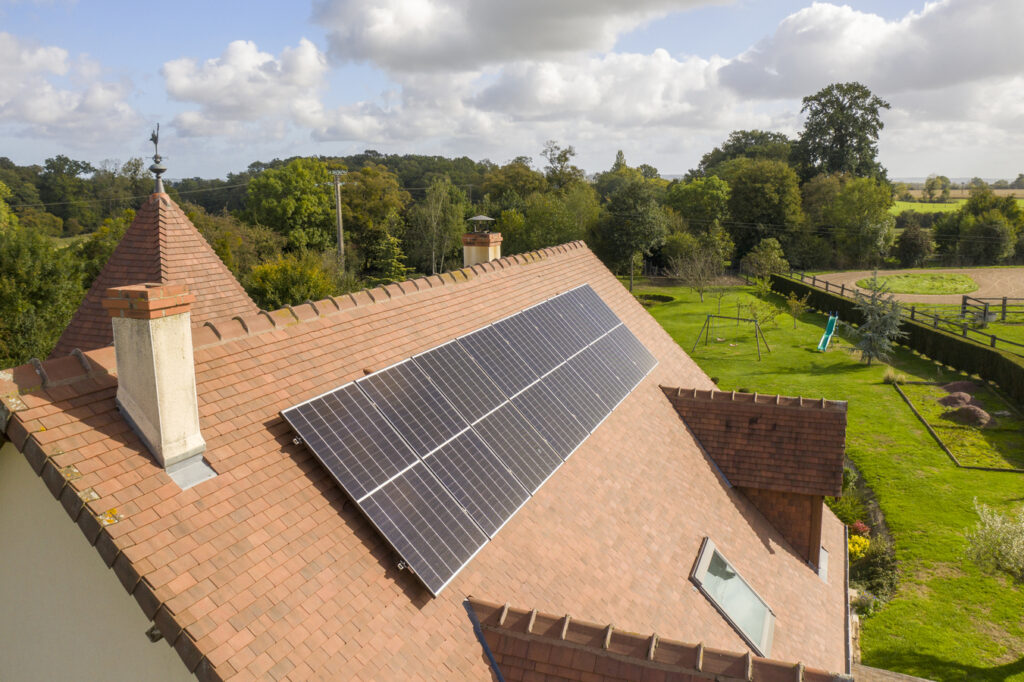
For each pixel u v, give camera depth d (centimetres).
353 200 9331
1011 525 1917
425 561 912
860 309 5303
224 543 762
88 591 789
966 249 8938
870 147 11219
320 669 722
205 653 652
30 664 859
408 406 1126
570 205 8469
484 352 1424
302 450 942
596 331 1922
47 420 727
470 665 857
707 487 1569
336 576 829
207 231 6203
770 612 1312
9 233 3472
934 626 1966
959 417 3481
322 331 1158
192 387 807
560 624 879
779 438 1664
